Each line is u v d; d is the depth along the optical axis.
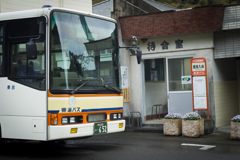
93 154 7.74
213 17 11.21
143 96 13.30
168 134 10.63
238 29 11.28
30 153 8.02
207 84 11.69
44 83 6.91
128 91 13.28
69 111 7.06
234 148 8.30
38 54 7.04
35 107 6.98
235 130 9.59
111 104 7.96
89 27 7.77
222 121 12.09
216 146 8.62
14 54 7.39
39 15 7.09
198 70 11.10
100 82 7.74
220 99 12.05
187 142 9.33
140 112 13.17
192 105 12.12
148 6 16.77
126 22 12.91
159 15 12.23
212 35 11.63
